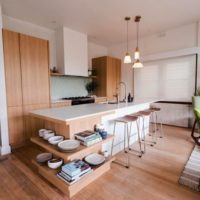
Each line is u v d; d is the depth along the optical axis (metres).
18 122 2.96
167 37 4.45
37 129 3.23
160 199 1.59
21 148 2.97
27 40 3.05
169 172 2.08
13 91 2.87
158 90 4.79
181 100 4.37
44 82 3.38
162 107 4.70
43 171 1.93
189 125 4.27
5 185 1.82
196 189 1.73
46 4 2.88
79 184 1.71
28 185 1.82
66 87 4.68
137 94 5.29
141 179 1.93
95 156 2.15
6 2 2.78
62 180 1.68
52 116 1.74
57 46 4.21
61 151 1.69
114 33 4.55
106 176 1.99
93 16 3.41
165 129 4.17
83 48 4.54
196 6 3.04
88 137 1.86
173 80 4.46
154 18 3.57
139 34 4.67
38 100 3.27
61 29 4.02
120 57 5.68
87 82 5.34
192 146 2.97
